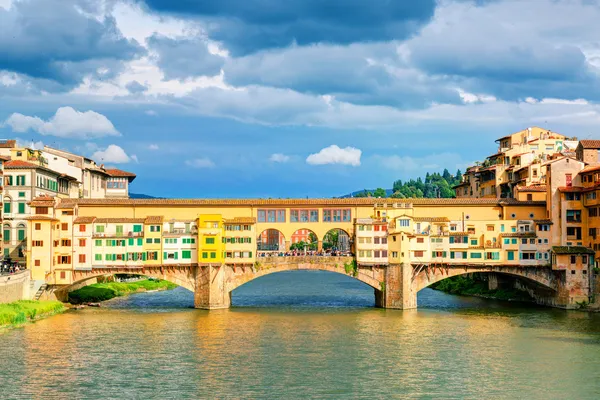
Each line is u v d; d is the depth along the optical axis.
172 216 146.25
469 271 142.00
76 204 140.75
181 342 104.50
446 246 141.75
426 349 100.94
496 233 142.88
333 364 92.56
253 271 140.88
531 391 81.94
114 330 112.94
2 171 146.12
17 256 148.50
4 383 83.12
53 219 135.25
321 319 125.19
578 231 141.12
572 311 136.00
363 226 141.38
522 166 174.62
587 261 138.00
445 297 164.25
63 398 78.38
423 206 149.00
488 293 164.75
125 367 90.50
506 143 194.50
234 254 140.50
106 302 149.75
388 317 128.00
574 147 183.62
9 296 123.06
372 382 84.88
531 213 147.62
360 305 146.50
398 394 80.69
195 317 126.88
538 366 92.00
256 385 83.44
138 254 138.88
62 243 137.75
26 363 91.62
